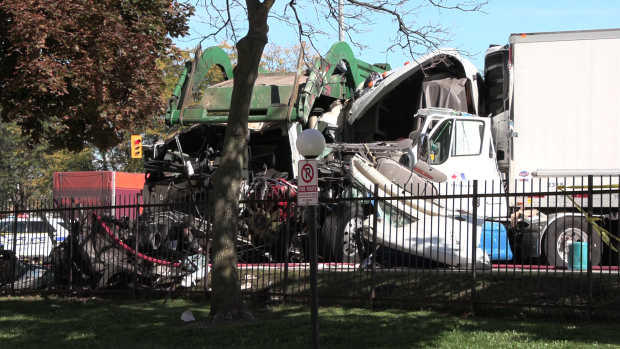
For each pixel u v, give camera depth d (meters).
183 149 14.05
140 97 13.86
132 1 14.03
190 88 13.38
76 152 14.70
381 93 13.95
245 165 12.53
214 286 8.34
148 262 10.98
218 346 6.92
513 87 12.83
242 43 8.34
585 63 12.48
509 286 8.78
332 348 6.56
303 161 6.09
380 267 10.34
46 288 11.80
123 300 10.67
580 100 12.48
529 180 12.59
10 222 12.57
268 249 11.66
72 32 12.80
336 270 9.89
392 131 14.92
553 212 12.31
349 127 14.69
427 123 12.45
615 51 12.32
